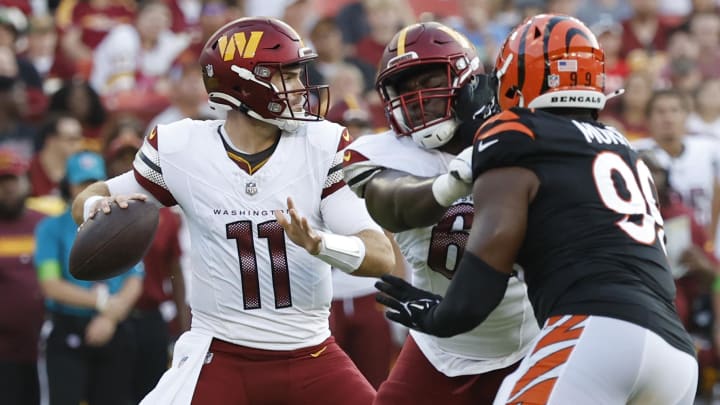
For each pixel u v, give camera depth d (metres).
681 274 25.47
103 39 34.84
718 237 29.06
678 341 11.97
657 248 12.20
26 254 23.61
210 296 14.82
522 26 12.91
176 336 25.25
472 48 14.25
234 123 15.00
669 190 25.64
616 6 40.88
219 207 14.75
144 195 14.60
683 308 25.77
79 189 22.84
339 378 14.92
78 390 23.00
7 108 29.31
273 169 14.84
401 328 26.06
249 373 14.77
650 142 28.95
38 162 26.94
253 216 14.73
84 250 14.26
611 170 12.21
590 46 12.62
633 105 32.44
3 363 23.33
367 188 14.05
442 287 14.71
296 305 14.83
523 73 12.63
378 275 14.65
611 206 12.04
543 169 11.98
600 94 12.73
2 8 35.91
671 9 42.28
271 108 14.62
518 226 11.84
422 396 14.74
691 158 28.91
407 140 14.29
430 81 14.01
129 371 23.80
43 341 23.84
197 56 33.03
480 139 12.18
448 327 12.01
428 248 14.40
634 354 11.59
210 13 33.06
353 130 25.34
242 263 14.73
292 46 14.76
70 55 34.41
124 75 33.28
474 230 11.95
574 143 12.16
